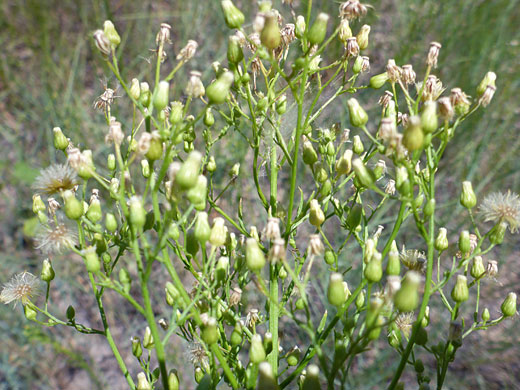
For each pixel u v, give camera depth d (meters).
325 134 0.11
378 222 0.20
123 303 0.20
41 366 0.18
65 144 0.10
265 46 0.08
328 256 0.09
